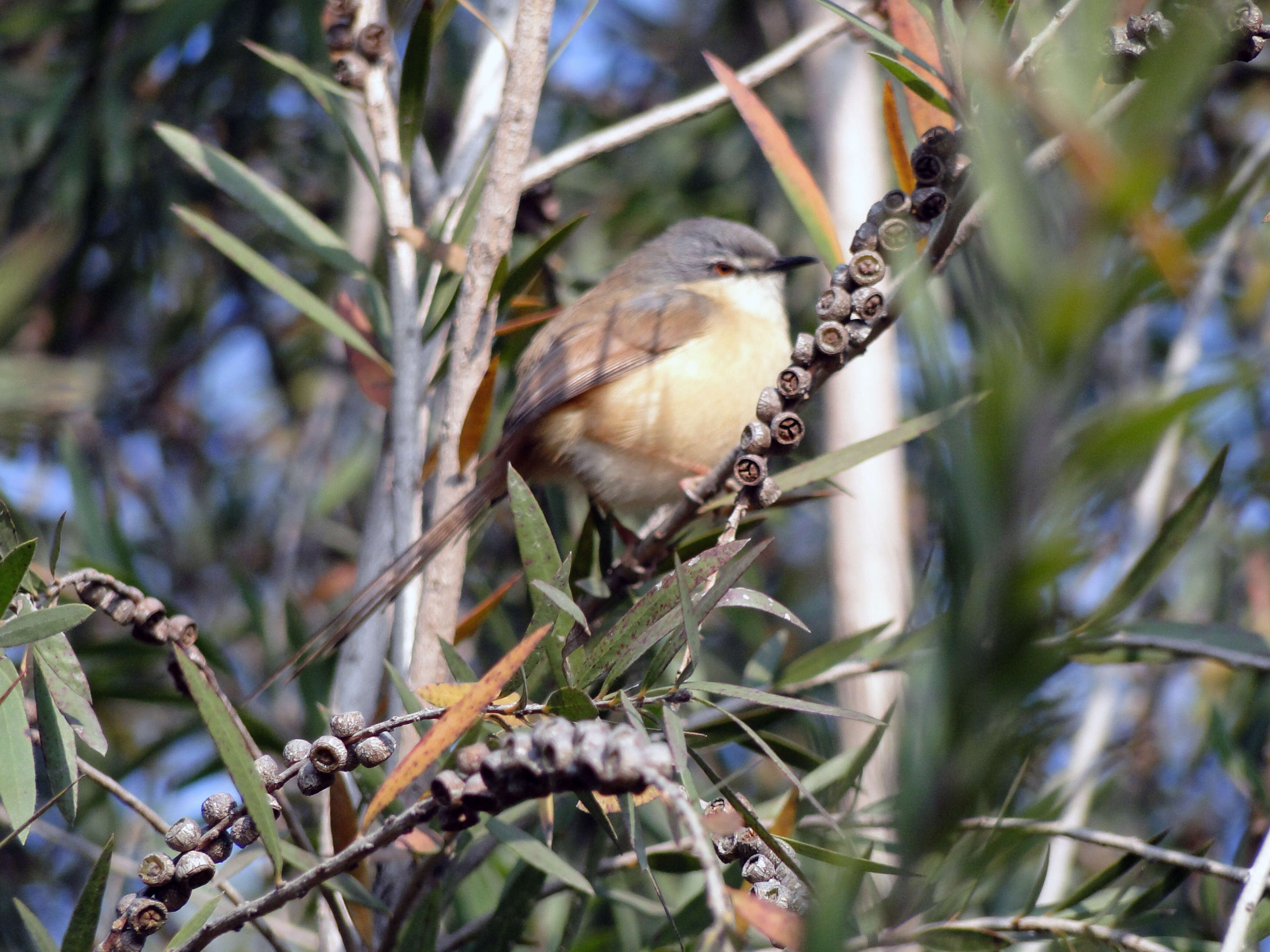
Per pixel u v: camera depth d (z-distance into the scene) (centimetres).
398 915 517
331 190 1356
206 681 436
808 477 585
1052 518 212
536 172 755
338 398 1284
